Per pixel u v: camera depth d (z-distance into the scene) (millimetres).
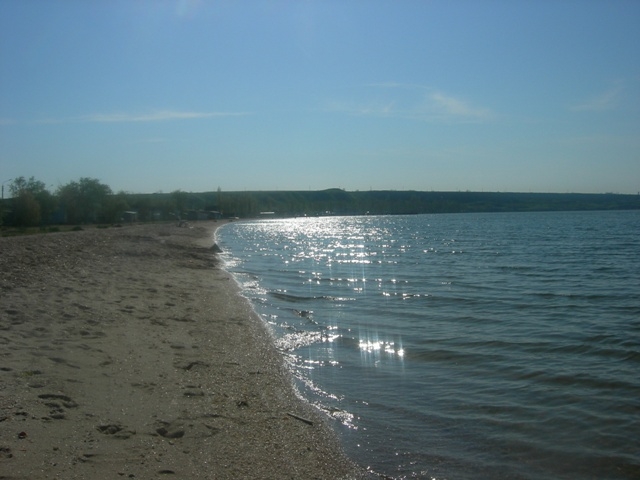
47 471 5754
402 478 6688
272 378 10461
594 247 51156
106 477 5832
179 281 23000
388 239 70562
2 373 8523
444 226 111562
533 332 15227
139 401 8258
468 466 7027
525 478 6734
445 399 9555
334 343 13797
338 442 7676
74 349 10438
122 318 13922
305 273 31031
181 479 6074
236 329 14617
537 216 167000
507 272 31797
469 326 16141
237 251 48375
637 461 7164
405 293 23000
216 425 7754
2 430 6539
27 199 76750
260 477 6398
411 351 13016
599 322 16828
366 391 9992
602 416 8703
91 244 35031
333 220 169125
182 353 11406
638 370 11328
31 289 16422
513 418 8656
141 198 123875
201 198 189250
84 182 99500
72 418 7246
